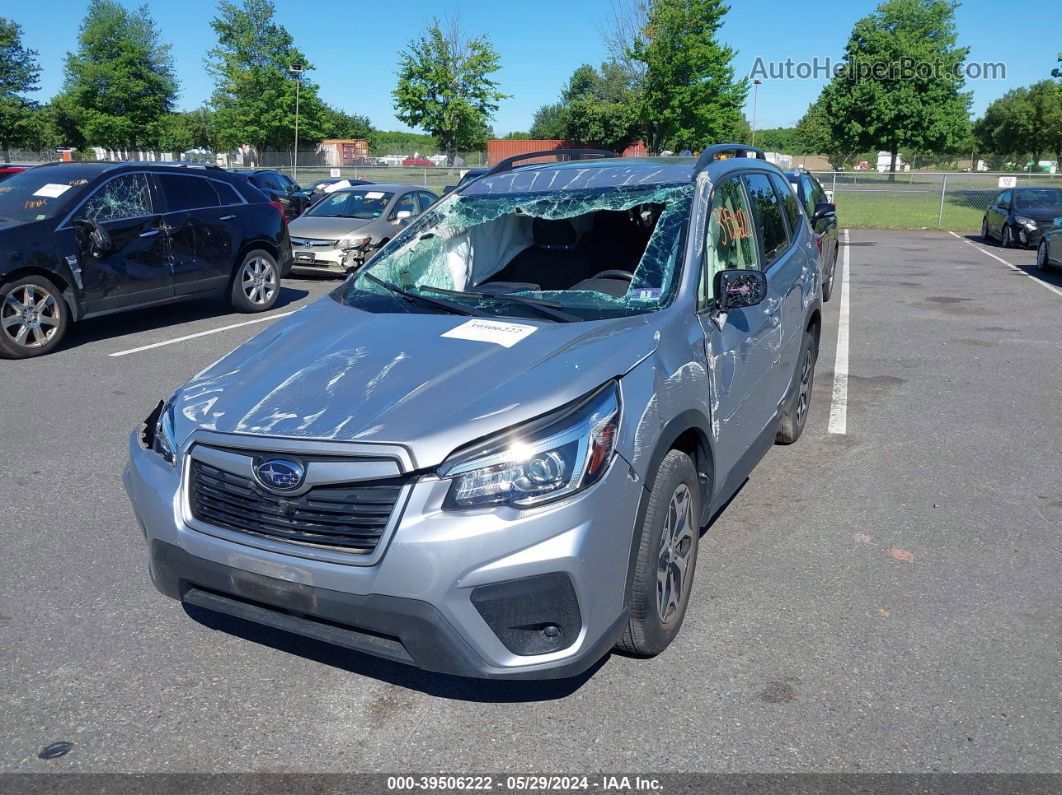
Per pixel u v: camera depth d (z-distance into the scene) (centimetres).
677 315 343
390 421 273
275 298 1098
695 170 420
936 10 5553
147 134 5284
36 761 278
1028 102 7450
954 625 355
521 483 262
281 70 5156
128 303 913
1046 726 291
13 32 4728
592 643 274
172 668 329
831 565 410
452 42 4138
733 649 338
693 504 339
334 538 267
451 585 255
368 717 300
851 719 295
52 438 597
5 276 804
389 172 4147
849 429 620
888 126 5619
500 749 283
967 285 1380
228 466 282
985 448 578
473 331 335
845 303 1189
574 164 462
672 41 3947
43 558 419
